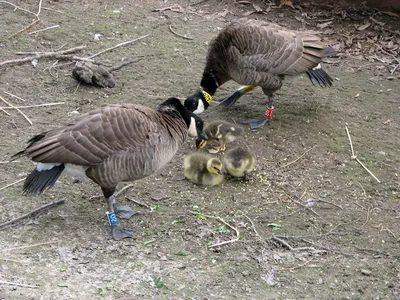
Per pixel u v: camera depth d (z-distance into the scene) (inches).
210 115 189.9
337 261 151.4
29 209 157.2
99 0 231.9
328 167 174.9
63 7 225.9
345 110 192.9
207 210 161.5
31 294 136.4
